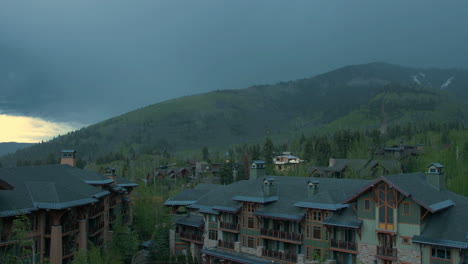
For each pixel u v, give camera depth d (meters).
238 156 196.25
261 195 52.84
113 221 65.56
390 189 41.09
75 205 46.03
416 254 39.09
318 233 47.25
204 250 56.78
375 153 140.50
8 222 40.91
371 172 108.19
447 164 99.06
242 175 120.06
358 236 43.94
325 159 140.12
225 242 56.28
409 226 39.75
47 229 46.19
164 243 62.12
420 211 39.06
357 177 104.38
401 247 40.25
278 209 50.59
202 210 58.19
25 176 49.75
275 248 51.97
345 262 45.47
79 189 53.09
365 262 42.94
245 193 55.09
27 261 41.97
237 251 54.78
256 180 59.44
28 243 37.53
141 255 62.03
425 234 38.66
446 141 158.88
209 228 58.88
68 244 47.84
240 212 55.25
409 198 39.84
